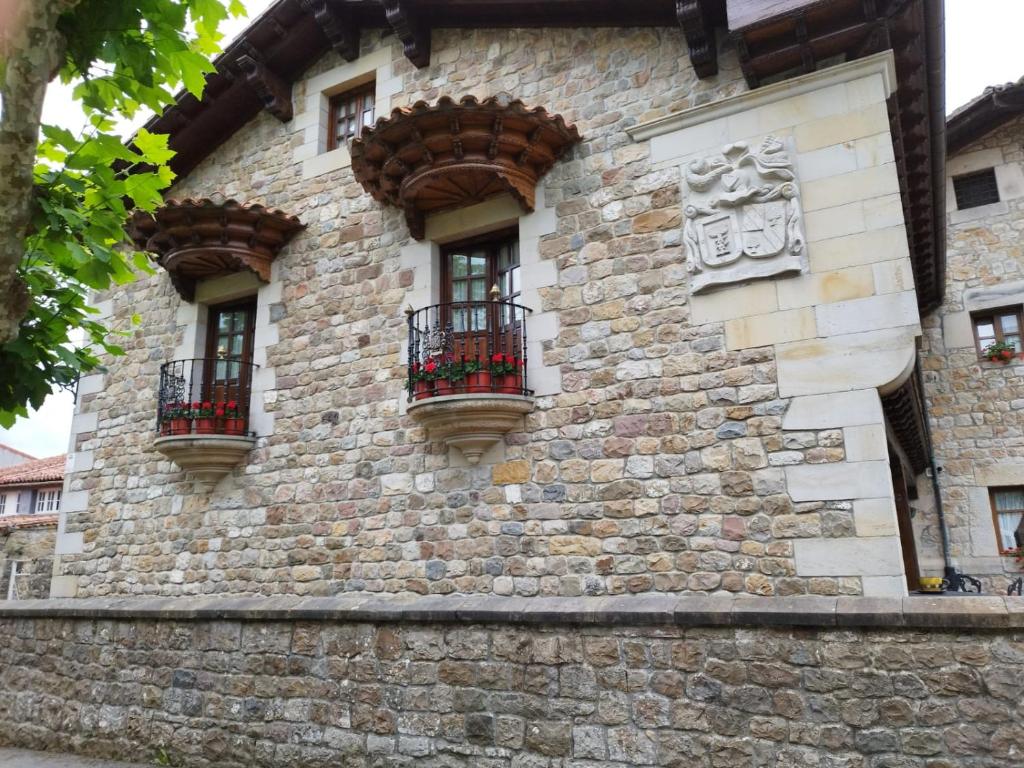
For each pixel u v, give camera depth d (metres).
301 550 7.51
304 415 7.86
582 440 6.29
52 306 4.77
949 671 4.45
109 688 7.14
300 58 8.94
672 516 5.82
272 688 6.31
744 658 4.96
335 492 7.46
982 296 10.35
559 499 6.27
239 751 6.31
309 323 8.09
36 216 4.32
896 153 6.81
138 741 6.82
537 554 6.27
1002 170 10.52
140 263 5.07
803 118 5.95
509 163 6.68
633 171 6.57
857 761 4.56
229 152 9.39
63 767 6.70
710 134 6.28
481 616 5.63
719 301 5.99
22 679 7.75
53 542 13.02
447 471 6.86
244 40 8.43
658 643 5.19
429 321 7.26
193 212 7.88
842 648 4.73
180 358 8.95
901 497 8.27
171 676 6.82
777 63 6.02
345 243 8.09
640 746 5.09
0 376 4.35
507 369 6.52
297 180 8.68
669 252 6.27
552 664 5.42
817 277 5.69
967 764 4.32
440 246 7.57
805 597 5.11
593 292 6.51
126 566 8.68
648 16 6.81
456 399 6.39
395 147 6.73
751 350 5.81
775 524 5.48
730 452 5.72
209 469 8.05
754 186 5.96
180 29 4.16
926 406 10.24
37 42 3.47
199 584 8.07
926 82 6.54
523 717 5.41
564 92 7.14
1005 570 9.61
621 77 6.89
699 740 4.96
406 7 7.63
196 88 4.44
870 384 5.39
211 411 8.03
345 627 6.13
